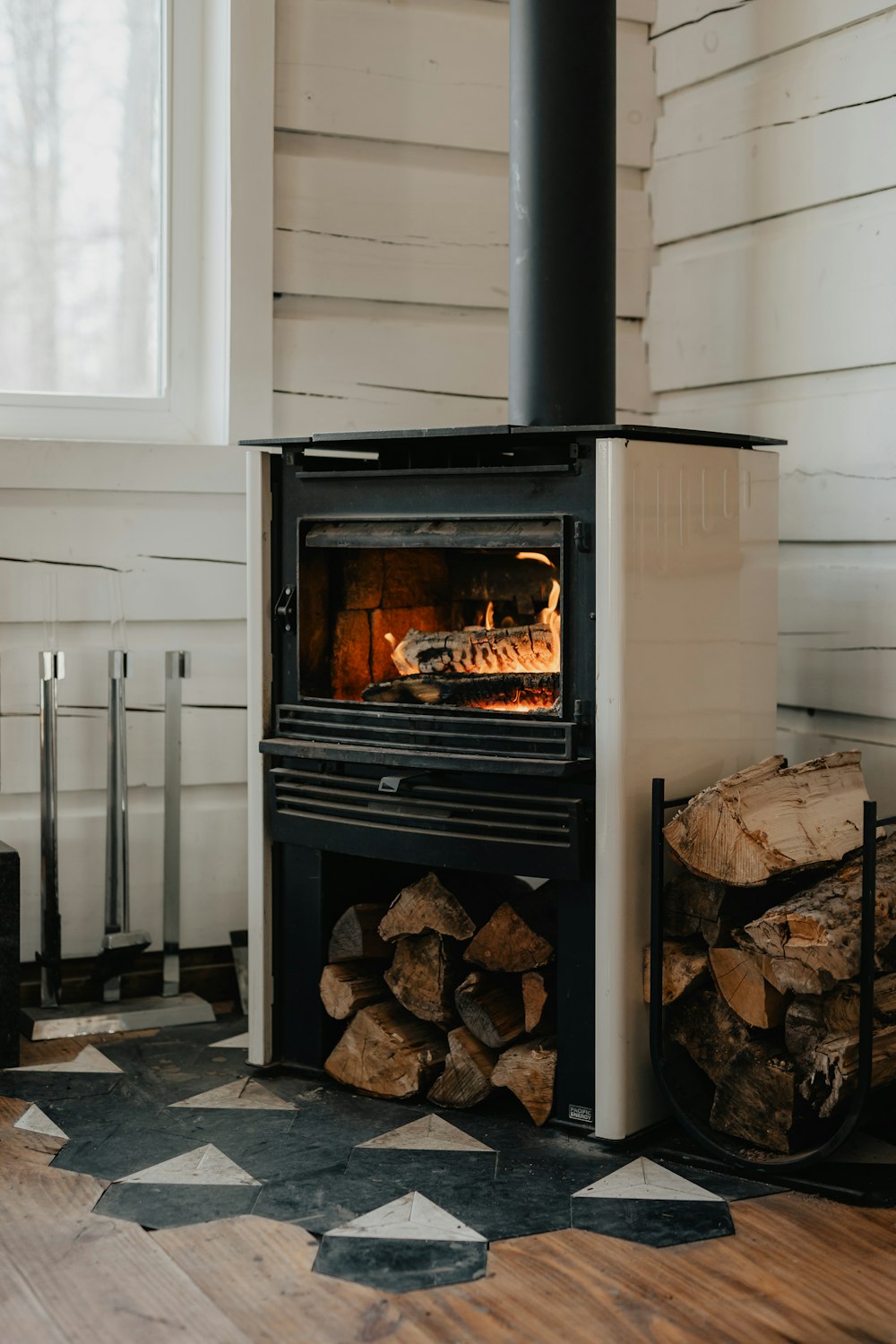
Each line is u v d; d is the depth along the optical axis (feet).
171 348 9.75
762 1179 6.64
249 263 9.50
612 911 6.95
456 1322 5.38
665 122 10.38
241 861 9.79
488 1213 6.26
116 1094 7.77
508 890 7.87
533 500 7.09
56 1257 5.85
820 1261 5.85
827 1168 6.68
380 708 7.61
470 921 7.44
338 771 7.82
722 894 6.80
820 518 8.94
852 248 8.66
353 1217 6.22
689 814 6.75
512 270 8.16
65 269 9.61
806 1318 5.41
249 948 8.21
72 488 9.23
